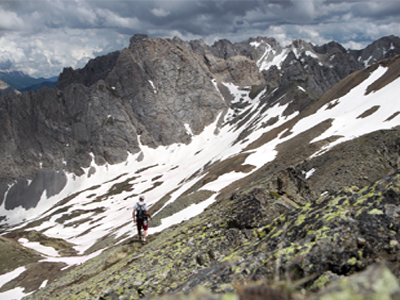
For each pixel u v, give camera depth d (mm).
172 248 12688
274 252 6535
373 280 2623
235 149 161250
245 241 10375
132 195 185375
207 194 73312
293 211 8695
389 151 44938
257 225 11031
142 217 19516
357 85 124625
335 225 6352
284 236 7316
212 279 6891
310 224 7008
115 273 13492
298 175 18672
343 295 2602
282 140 116500
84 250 90062
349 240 5801
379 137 48938
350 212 6590
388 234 5699
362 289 2580
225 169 95750
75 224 148250
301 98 194000
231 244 10578
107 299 10094
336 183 44031
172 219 61906
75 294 13328
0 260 72250
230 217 12523
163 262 11445
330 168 47656
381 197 6504
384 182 6895
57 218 165000
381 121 74000
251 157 97062
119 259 19094
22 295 51688
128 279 11070
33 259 73500
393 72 108000
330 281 5168
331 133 84875
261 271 5984
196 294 3201
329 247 5773
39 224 159000
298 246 6180
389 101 82562
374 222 5992
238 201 13922
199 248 11172
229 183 77562
